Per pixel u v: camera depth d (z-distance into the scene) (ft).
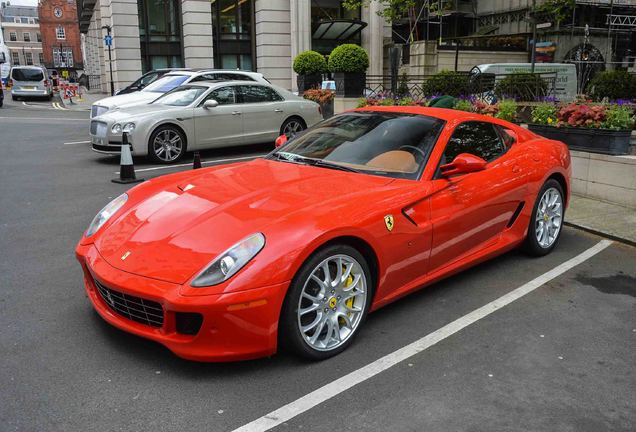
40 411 9.11
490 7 92.79
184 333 9.93
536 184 15.96
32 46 415.03
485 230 14.48
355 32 92.32
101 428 8.71
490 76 47.39
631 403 9.59
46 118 65.21
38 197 24.52
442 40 86.43
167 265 10.10
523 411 9.30
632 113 27.63
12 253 17.16
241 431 8.69
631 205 22.39
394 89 42.34
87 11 148.66
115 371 10.34
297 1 89.45
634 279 15.35
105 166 32.22
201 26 92.12
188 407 9.27
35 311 12.93
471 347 11.48
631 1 84.28
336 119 16.05
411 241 12.20
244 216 10.86
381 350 11.30
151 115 32.42
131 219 11.85
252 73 43.88
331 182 12.41
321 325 10.73
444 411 9.27
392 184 12.53
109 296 10.82
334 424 8.87
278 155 14.98
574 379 10.32
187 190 12.68
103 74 135.03
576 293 14.35
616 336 12.06
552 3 55.98
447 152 13.71
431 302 13.69
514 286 14.75
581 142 24.17
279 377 10.21
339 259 10.82
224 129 35.40
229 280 9.60
